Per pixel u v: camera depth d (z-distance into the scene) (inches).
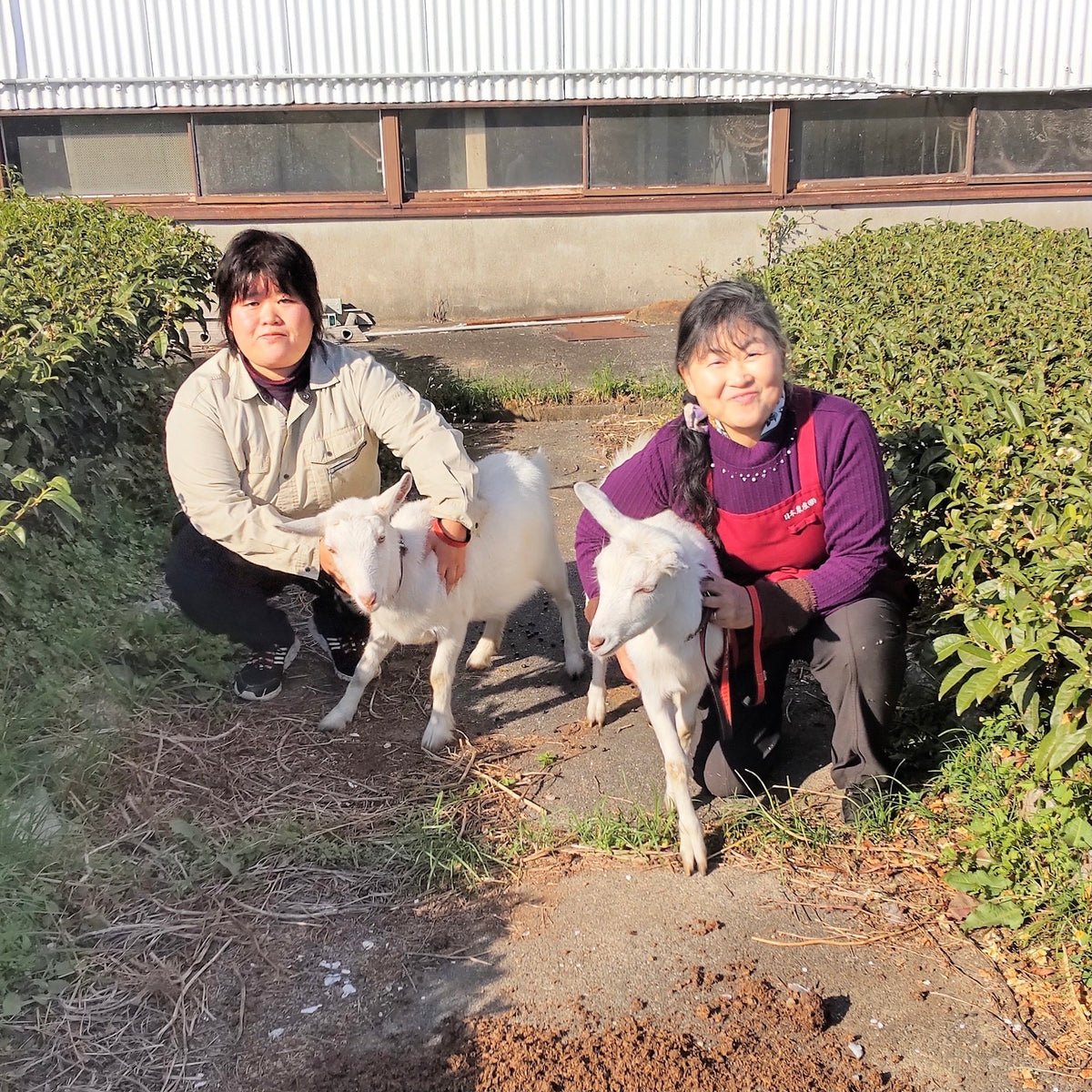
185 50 464.8
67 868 127.7
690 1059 104.9
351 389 165.8
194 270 291.4
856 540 136.9
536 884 132.8
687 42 485.1
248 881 131.0
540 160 501.7
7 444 163.3
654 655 134.0
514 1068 104.1
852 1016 110.8
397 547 152.3
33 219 307.0
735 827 141.7
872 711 137.8
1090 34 501.7
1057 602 119.6
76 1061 105.1
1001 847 127.8
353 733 166.4
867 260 312.5
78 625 173.8
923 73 499.8
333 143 487.5
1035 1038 107.0
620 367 402.3
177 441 159.0
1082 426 149.0
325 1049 107.4
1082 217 533.6
